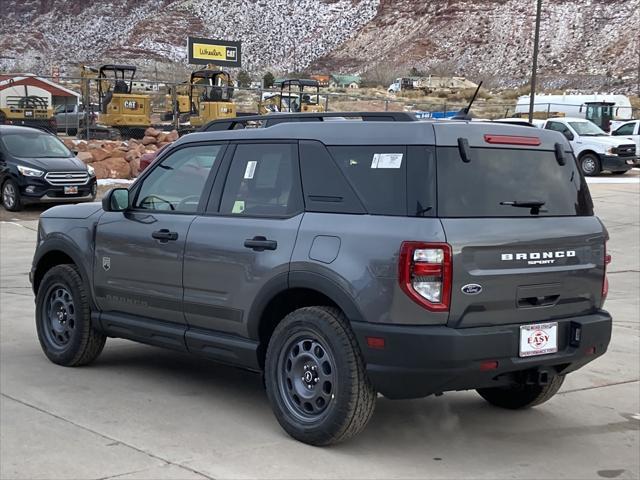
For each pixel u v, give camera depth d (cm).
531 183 529
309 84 4272
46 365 714
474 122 527
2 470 475
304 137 557
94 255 675
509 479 486
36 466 482
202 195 610
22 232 1691
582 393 679
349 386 500
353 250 500
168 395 634
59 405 601
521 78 17600
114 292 662
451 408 630
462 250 481
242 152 596
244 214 577
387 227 492
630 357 802
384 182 507
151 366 720
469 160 505
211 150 619
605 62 17150
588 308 548
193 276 594
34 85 4959
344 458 509
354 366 501
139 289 638
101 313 680
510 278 498
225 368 722
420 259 476
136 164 2555
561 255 525
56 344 720
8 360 728
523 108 5250
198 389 652
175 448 517
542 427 589
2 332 838
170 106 3916
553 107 5053
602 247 555
